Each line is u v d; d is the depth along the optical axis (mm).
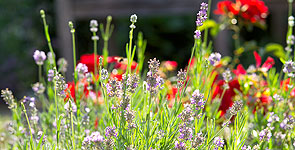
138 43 1038
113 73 1019
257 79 1014
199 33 741
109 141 694
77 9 3332
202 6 740
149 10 3270
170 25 4742
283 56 1231
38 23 4418
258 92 998
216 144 733
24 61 4410
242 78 1023
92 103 1005
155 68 725
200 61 899
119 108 716
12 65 4410
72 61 3279
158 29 4816
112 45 4078
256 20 1278
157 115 751
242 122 776
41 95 943
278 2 3033
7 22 4426
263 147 805
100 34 4086
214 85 1015
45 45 4402
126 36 4777
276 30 4562
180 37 4812
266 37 4531
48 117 930
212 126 767
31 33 4434
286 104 888
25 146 784
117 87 719
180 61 4820
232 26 1336
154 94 730
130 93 746
